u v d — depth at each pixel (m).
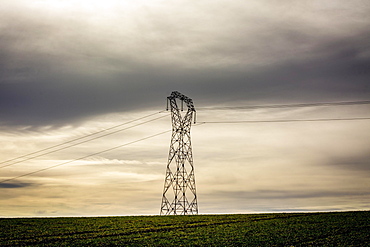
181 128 93.50
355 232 60.97
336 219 73.25
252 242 56.34
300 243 55.22
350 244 53.97
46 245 54.66
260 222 72.69
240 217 81.12
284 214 84.44
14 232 63.91
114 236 61.12
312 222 70.88
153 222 75.31
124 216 87.19
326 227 65.44
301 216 79.50
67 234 62.72
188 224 72.12
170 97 94.31
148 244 55.69
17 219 80.94
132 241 57.53
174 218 81.44
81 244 55.59
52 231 65.12
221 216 84.25
